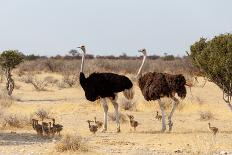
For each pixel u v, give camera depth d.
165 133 45.94
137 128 51.00
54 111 63.62
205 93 87.19
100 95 47.34
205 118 59.09
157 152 35.78
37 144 39.09
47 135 43.16
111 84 47.31
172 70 147.25
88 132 46.97
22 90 94.31
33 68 175.25
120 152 35.62
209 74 48.62
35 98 81.44
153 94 46.53
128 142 40.38
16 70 170.50
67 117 58.22
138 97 78.81
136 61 182.12
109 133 46.22
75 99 80.25
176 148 37.66
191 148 37.53
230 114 63.56
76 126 51.78
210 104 72.75
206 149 36.66
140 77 47.97
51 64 171.75
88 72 140.12
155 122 55.94
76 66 166.38
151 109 66.50
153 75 47.09
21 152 35.41
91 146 38.06
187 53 52.03
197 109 66.81
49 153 34.91
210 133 45.81
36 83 107.75
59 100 78.50
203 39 51.25
